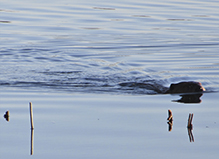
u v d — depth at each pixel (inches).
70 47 1924.2
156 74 1470.2
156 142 824.9
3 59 1695.4
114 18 2458.2
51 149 787.4
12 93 1181.1
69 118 956.0
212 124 925.2
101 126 906.1
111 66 1603.1
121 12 2588.6
